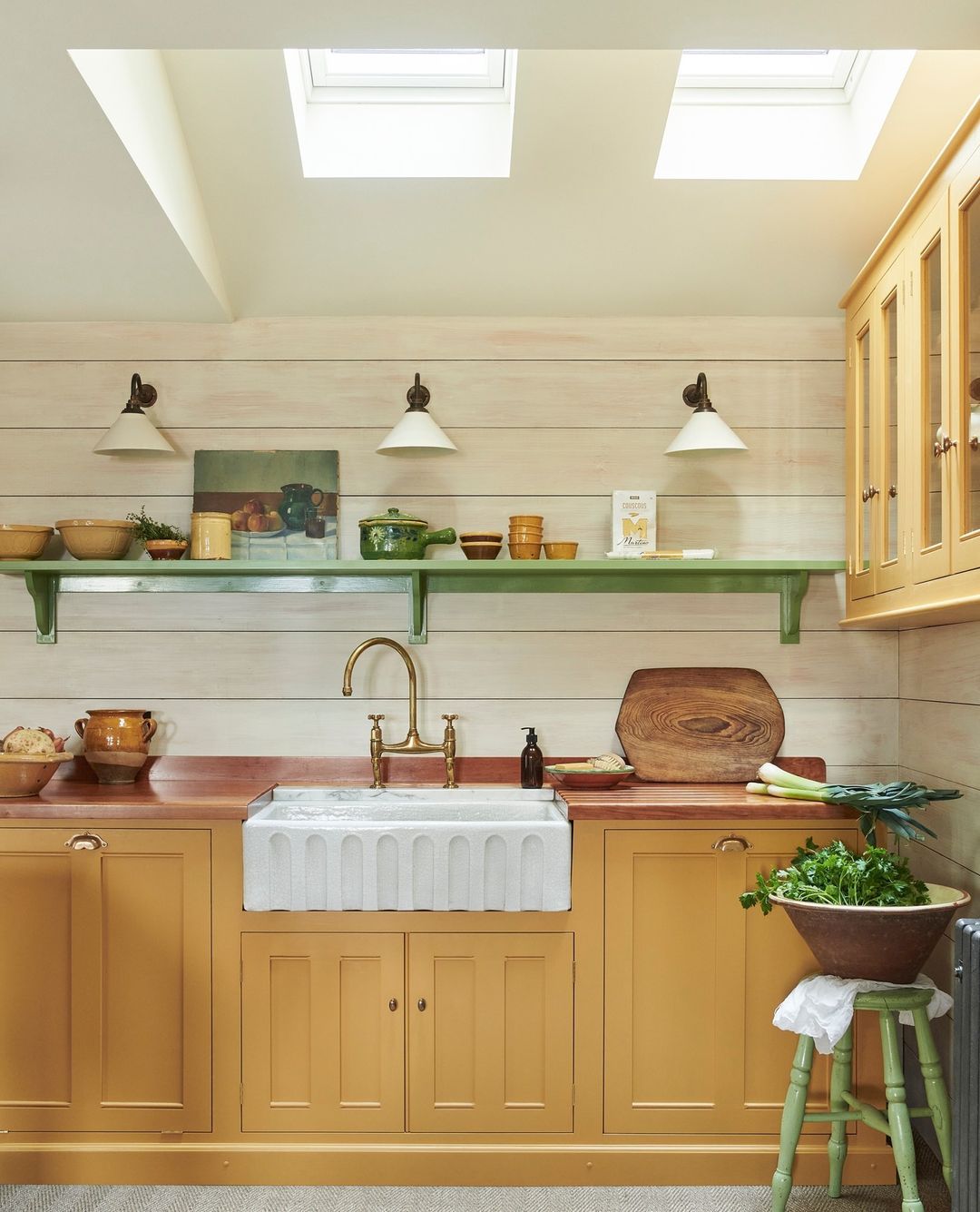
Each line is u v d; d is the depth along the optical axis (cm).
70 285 298
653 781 316
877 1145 269
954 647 278
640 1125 269
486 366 327
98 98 209
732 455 326
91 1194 263
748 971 270
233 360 326
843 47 206
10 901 271
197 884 269
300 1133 269
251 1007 269
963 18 195
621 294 319
